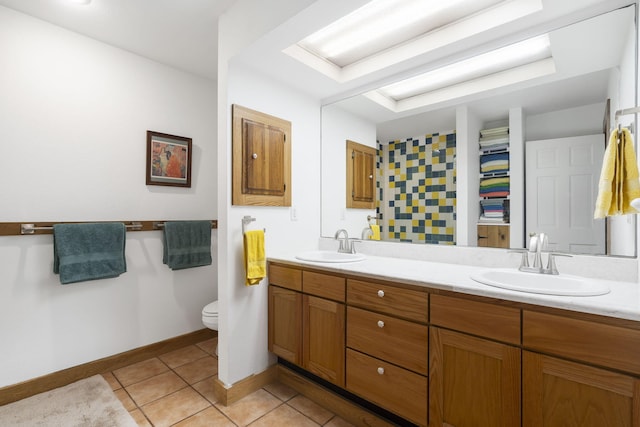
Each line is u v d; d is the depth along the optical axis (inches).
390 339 59.2
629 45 54.0
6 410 69.4
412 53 75.4
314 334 73.4
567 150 62.7
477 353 48.6
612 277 55.4
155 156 98.3
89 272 80.7
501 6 62.1
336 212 98.9
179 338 103.1
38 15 75.8
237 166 76.9
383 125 89.7
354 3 55.7
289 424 66.8
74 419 66.9
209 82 113.2
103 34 84.0
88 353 85.0
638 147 52.7
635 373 36.5
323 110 101.7
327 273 70.7
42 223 77.4
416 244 82.5
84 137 84.4
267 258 84.5
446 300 51.9
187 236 101.6
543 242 58.6
